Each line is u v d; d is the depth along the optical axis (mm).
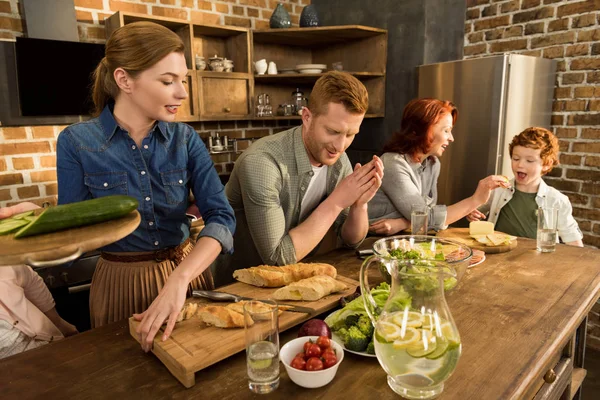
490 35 3154
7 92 2352
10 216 897
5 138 2404
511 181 2104
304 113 1352
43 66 2363
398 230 1846
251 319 772
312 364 783
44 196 2561
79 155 1140
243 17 3301
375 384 794
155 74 1021
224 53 3240
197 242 1107
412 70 3184
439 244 1261
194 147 1271
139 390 793
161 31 1034
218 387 799
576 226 1976
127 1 2748
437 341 708
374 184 1394
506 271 1351
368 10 3369
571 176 2855
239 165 1382
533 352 886
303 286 1078
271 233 1310
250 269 1193
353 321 925
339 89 1224
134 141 1175
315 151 1357
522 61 2637
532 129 2002
